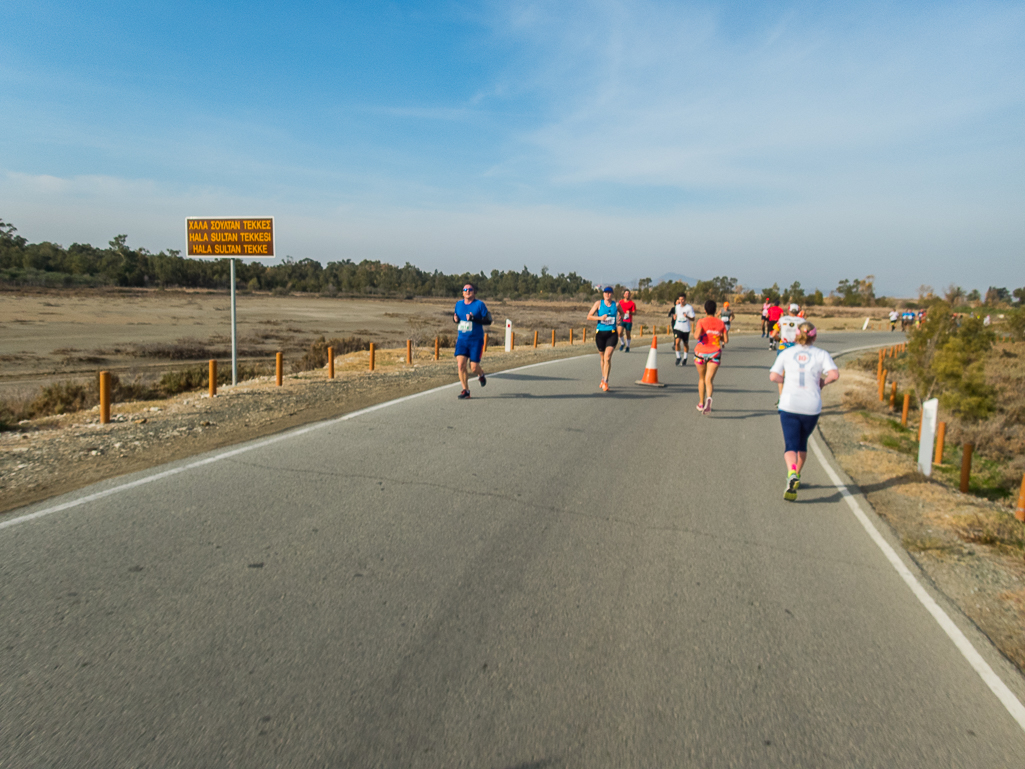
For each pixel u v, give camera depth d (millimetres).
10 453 7148
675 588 4395
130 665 3186
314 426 8969
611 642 3637
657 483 6961
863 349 32625
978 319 19453
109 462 6902
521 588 4266
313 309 60438
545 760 2680
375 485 6340
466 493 6227
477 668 3318
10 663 3156
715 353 11430
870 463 8695
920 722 3055
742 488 6977
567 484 6715
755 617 4035
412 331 39562
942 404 17094
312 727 2805
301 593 4031
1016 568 5160
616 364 19594
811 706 3141
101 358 23422
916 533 6023
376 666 3289
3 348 24609
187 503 5566
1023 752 2867
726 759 2738
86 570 4199
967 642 3848
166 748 2631
